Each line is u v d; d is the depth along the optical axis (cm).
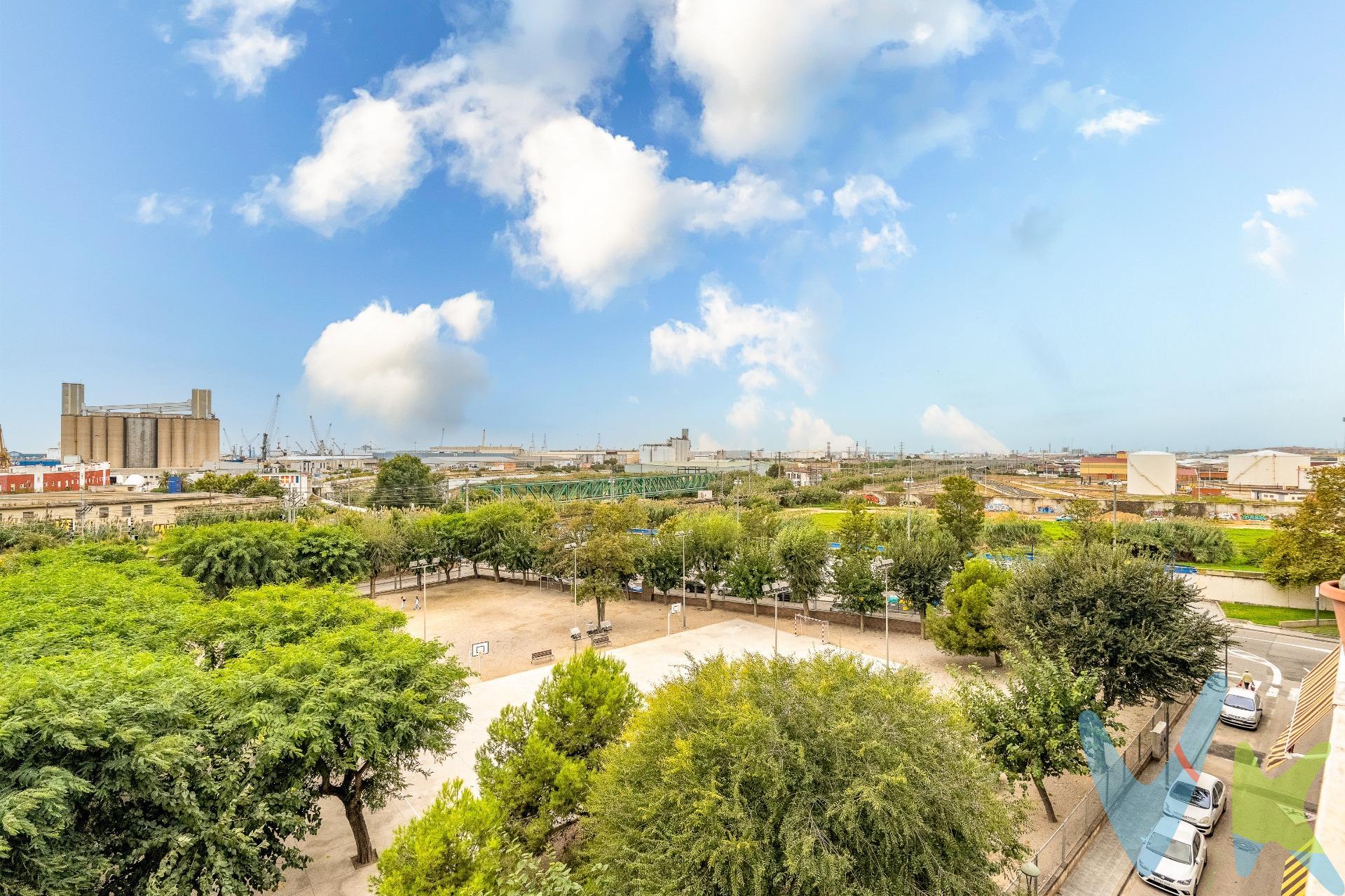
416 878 950
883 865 1012
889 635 3738
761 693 1238
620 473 19838
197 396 19812
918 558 3653
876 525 5003
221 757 1266
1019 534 5888
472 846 1009
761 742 1110
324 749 1356
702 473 14725
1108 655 2008
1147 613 2053
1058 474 18500
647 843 1103
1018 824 1381
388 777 1609
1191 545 4950
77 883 965
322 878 1550
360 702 1457
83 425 16675
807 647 3462
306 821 1496
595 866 1109
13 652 1645
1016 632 2242
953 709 1363
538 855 1451
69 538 5716
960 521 5153
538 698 1748
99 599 2320
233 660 1720
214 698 1359
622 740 1443
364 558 4588
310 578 4059
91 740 1034
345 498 11450
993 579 2945
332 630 1967
